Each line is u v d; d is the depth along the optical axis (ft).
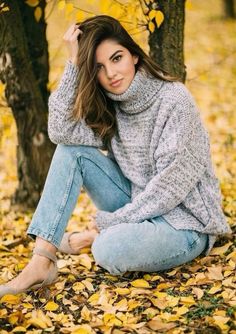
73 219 12.76
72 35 9.46
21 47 11.66
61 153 9.48
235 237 10.32
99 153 9.85
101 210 10.09
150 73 9.36
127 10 10.61
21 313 8.09
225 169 15.19
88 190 9.94
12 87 11.99
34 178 12.92
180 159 9.00
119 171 10.09
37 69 12.75
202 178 9.50
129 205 9.34
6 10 10.31
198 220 9.40
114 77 9.11
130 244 8.87
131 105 9.45
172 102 9.18
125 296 8.71
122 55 9.11
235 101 22.00
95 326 7.77
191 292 8.63
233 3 36.91
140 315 8.07
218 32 33.63
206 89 23.68
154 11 9.98
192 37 31.96
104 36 9.04
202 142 9.42
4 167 16.93
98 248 9.11
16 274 9.71
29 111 12.39
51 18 26.40
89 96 9.36
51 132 9.60
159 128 9.30
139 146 9.62
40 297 8.85
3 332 7.72
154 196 9.12
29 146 12.73
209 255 9.80
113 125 9.92
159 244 8.96
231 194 13.08
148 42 11.34
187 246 9.20
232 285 8.61
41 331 7.75
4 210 13.37
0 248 10.88
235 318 7.66
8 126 12.61
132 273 9.56
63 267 9.82
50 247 9.00
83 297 8.77
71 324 7.93
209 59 27.91
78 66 9.37
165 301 8.30
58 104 9.51
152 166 9.53
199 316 7.84
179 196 9.12
